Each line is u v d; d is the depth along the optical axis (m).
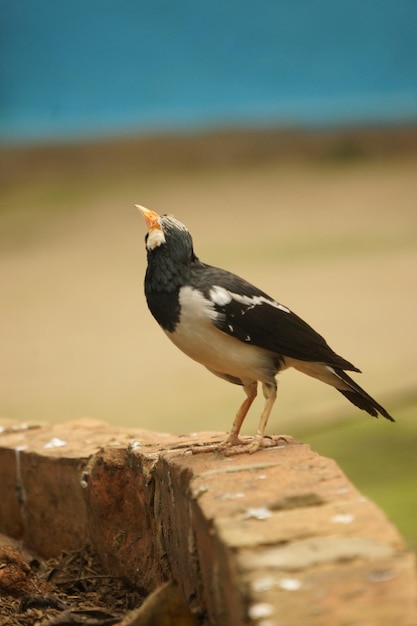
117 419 13.36
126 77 26.31
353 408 13.29
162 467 5.96
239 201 22.17
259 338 5.84
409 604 3.53
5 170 25.56
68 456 7.29
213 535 4.43
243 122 25.88
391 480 10.70
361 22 25.30
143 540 6.54
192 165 25.38
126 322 17.33
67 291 18.62
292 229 20.14
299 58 26.03
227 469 5.27
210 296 5.75
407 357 14.26
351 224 20.06
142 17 25.72
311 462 5.32
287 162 25.08
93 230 21.91
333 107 25.78
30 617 5.83
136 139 25.86
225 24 25.95
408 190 21.97
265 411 5.89
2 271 19.53
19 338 16.61
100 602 6.34
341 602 3.57
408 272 17.19
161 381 14.82
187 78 26.08
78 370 15.02
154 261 5.92
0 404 14.19
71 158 25.64
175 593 4.86
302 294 16.69
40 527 7.72
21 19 25.36
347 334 14.93
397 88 25.67
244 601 3.76
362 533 4.14
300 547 4.02
